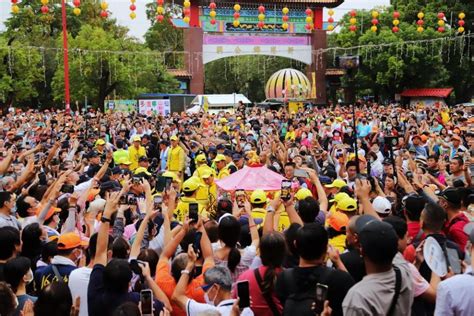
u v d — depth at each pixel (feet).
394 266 16.33
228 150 60.49
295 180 40.57
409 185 34.04
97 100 181.68
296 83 183.42
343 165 50.08
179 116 123.34
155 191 39.65
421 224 22.07
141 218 29.53
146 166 54.34
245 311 17.04
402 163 46.98
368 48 172.65
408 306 15.97
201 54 166.61
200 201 40.40
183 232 21.93
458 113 103.24
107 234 20.93
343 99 214.69
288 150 60.44
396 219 21.06
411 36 170.91
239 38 167.73
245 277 18.94
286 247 20.54
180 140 62.80
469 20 178.81
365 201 21.91
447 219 25.50
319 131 88.28
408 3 186.80
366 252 15.87
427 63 172.14
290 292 17.26
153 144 74.79
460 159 40.98
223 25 165.99
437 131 77.25
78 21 231.71
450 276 18.37
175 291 19.21
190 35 165.58
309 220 24.97
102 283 19.80
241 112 129.29
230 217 22.80
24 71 168.45
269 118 107.04
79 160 54.24
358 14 183.62
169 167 58.90
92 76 170.50
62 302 17.74
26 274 20.68
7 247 22.43
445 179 44.55
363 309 15.25
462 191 27.81
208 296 19.30
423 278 19.45
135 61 174.70
